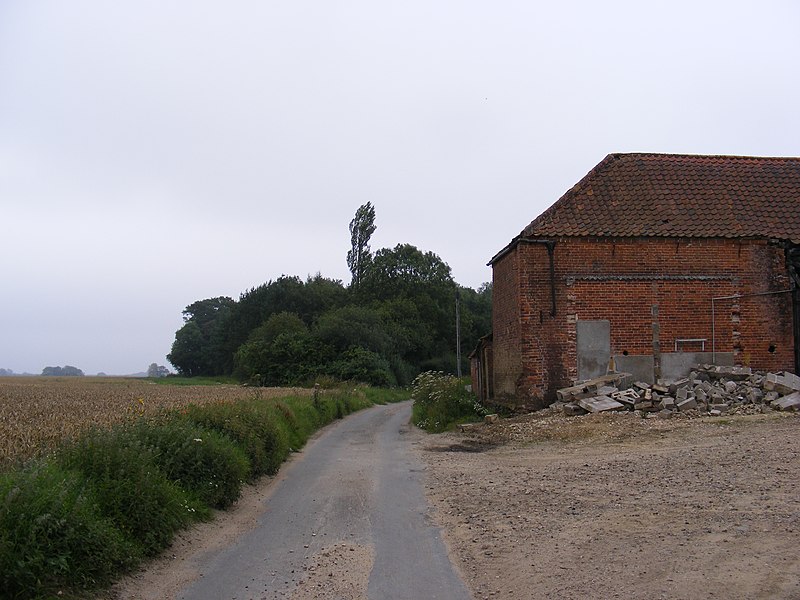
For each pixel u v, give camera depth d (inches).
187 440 441.7
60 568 259.9
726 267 883.4
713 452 550.6
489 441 739.4
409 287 3383.4
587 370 860.0
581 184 938.7
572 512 393.1
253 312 3481.8
